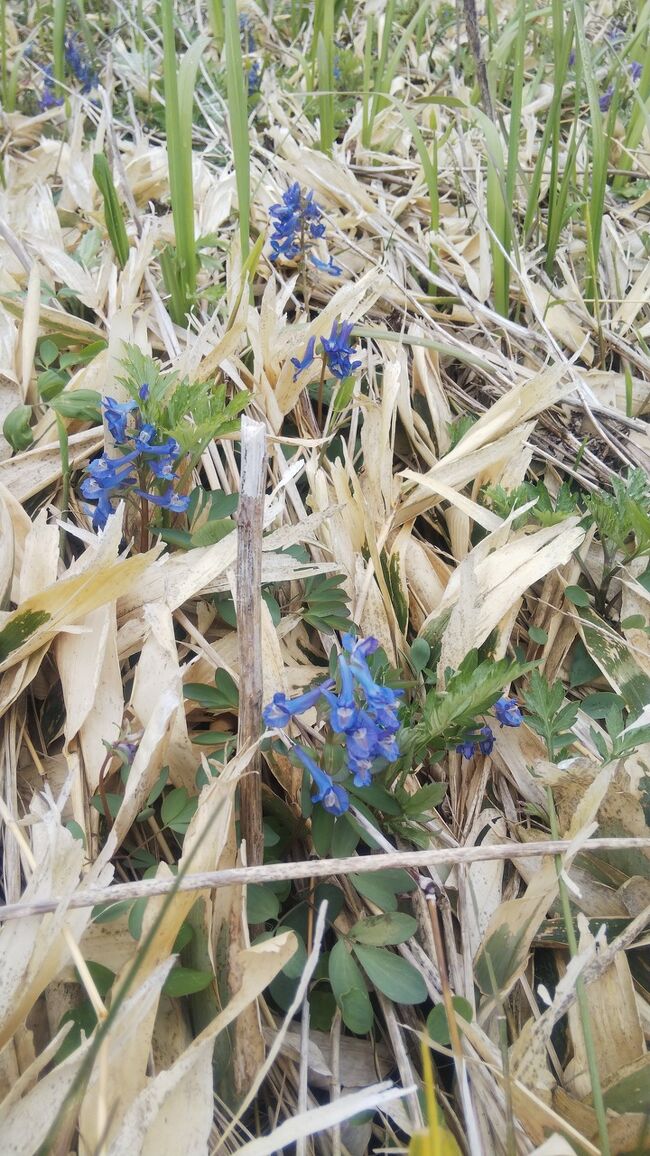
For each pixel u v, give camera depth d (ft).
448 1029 0.64
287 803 0.78
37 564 0.87
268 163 1.74
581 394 1.26
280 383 1.16
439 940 0.58
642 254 1.71
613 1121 0.57
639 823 0.77
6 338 1.17
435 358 1.36
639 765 0.79
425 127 2.04
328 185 1.67
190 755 0.76
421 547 1.05
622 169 1.93
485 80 1.46
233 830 0.66
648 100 1.85
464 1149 0.60
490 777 0.88
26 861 0.68
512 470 1.12
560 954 0.73
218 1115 0.58
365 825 0.70
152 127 1.98
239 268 1.27
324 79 1.73
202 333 1.11
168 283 1.31
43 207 1.49
